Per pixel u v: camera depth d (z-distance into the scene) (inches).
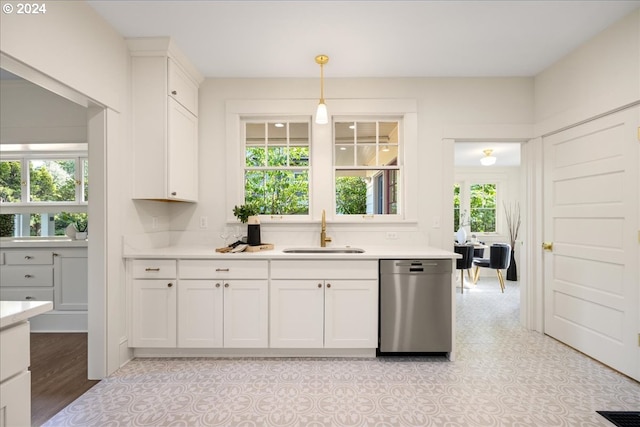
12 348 33.3
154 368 88.0
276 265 92.7
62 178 133.2
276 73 113.7
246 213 108.6
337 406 70.1
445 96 117.3
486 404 70.7
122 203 90.0
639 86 78.5
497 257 181.8
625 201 83.3
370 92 116.9
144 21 84.1
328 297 92.4
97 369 82.3
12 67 61.6
